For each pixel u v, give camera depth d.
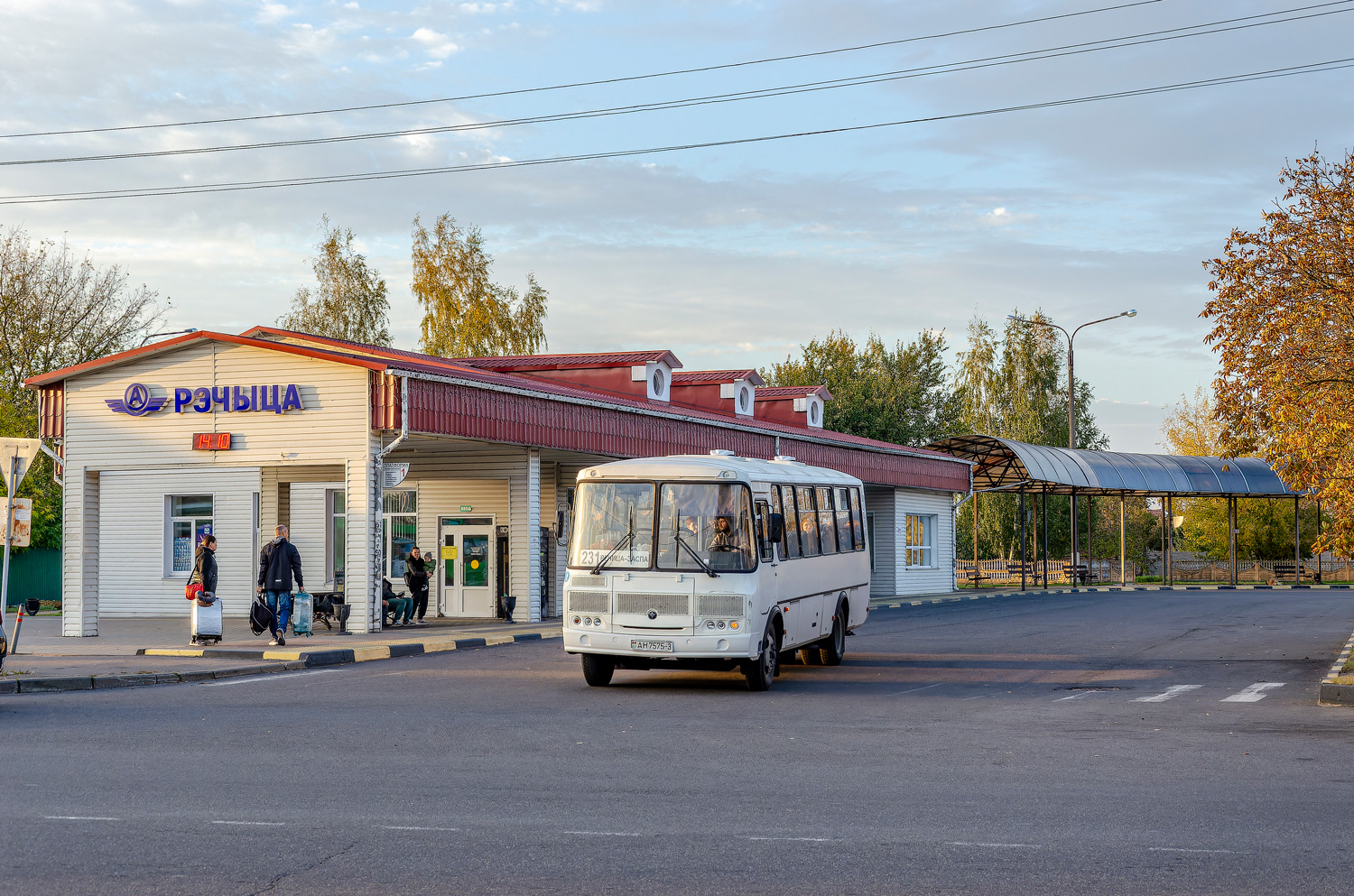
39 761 9.89
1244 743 11.17
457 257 55.34
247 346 24.53
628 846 7.02
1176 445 76.06
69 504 25.64
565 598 15.82
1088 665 19.19
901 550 44.94
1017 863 6.68
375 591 23.75
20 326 45.81
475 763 9.84
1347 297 16.69
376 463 23.69
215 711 13.27
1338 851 6.96
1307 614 32.69
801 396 44.81
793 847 7.01
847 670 18.75
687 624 15.27
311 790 8.68
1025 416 63.66
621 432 29.84
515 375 38.19
